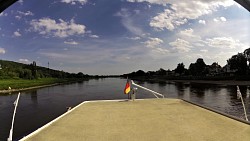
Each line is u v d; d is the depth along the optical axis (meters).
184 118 6.07
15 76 80.44
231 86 53.94
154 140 4.29
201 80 82.56
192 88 52.53
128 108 7.82
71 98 37.94
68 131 4.98
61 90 55.28
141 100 9.90
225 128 5.01
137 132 4.84
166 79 108.19
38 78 91.06
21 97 39.31
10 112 24.44
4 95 42.91
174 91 46.28
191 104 8.51
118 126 5.36
